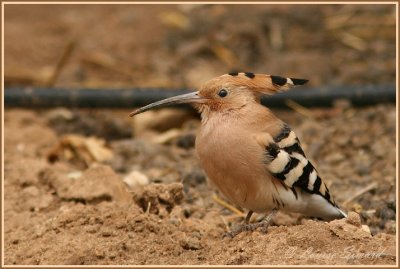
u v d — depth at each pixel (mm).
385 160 11883
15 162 11547
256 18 18188
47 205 10070
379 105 14062
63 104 13820
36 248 8742
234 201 9141
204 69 16562
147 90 13805
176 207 9727
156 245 8625
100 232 8891
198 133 9227
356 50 17047
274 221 9812
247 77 9219
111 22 18906
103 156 12211
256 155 8711
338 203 10375
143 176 11031
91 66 16891
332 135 13047
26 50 17359
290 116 14109
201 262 8250
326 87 14211
